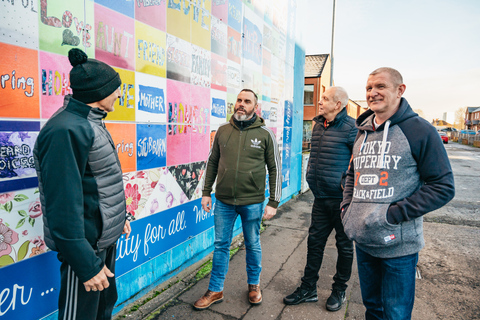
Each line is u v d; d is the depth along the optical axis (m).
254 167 2.53
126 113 2.27
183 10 2.85
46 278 1.77
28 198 1.65
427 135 1.54
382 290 1.72
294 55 6.20
